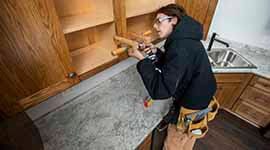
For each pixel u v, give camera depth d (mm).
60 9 771
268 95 1364
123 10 787
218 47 1759
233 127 1699
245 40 1763
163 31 776
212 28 1991
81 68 757
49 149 650
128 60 1165
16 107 555
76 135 711
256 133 1631
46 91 625
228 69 1370
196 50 692
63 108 853
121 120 798
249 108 1604
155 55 906
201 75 747
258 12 1558
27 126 625
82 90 940
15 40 464
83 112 838
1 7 405
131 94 982
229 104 1747
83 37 953
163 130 1045
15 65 494
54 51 582
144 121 795
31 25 480
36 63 545
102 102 915
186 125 909
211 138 1596
